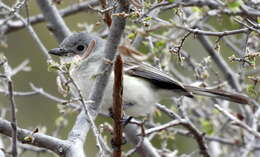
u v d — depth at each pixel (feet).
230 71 44.65
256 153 41.24
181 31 30.94
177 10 28.86
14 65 55.88
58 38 45.60
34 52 56.44
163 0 27.32
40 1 45.34
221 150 46.52
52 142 29.09
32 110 54.70
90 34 40.83
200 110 45.37
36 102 55.11
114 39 27.30
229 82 44.45
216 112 41.86
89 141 53.57
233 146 44.21
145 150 40.86
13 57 56.08
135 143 41.27
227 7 23.82
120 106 27.81
